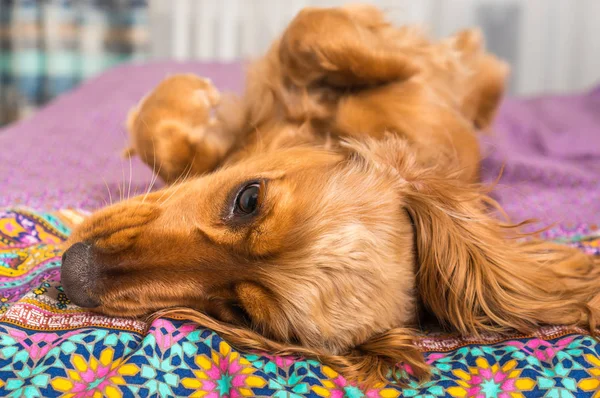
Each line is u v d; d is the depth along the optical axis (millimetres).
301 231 489
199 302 488
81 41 1595
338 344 499
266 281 481
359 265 499
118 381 409
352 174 541
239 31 1635
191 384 427
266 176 514
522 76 1619
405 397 440
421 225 543
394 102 615
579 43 1592
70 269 465
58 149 825
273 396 424
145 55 1625
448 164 613
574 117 1083
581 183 824
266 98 647
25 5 1557
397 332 500
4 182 707
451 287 529
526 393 442
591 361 465
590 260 581
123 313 473
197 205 501
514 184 804
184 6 1614
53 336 446
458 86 729
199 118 611
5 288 492
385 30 681
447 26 1596
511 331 527
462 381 455
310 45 608
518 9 1593
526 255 556
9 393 402
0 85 1610
